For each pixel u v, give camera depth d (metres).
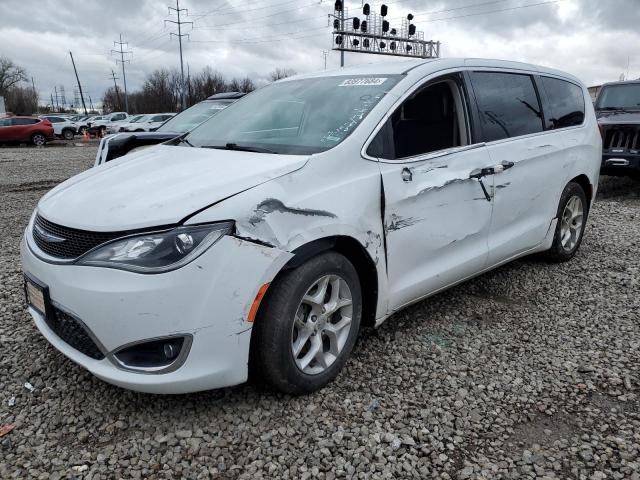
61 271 2.58
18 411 2.79
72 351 2.71
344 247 3.09
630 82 10.30
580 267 5.08
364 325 3.29
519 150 4.14
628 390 3.03
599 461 2.46
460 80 3.82
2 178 12.52
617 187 10.46
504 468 2.42
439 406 2.87
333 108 3.48
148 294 2.40
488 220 3.90
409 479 2.36
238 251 2.50
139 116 32.09
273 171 2.82
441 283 3.65
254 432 2.64
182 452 2.50
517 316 4.00
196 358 2.50
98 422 2.70
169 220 2.48
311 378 2.88
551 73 4.86
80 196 2.89
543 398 2.95
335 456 2.48
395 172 3.21
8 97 88.94
